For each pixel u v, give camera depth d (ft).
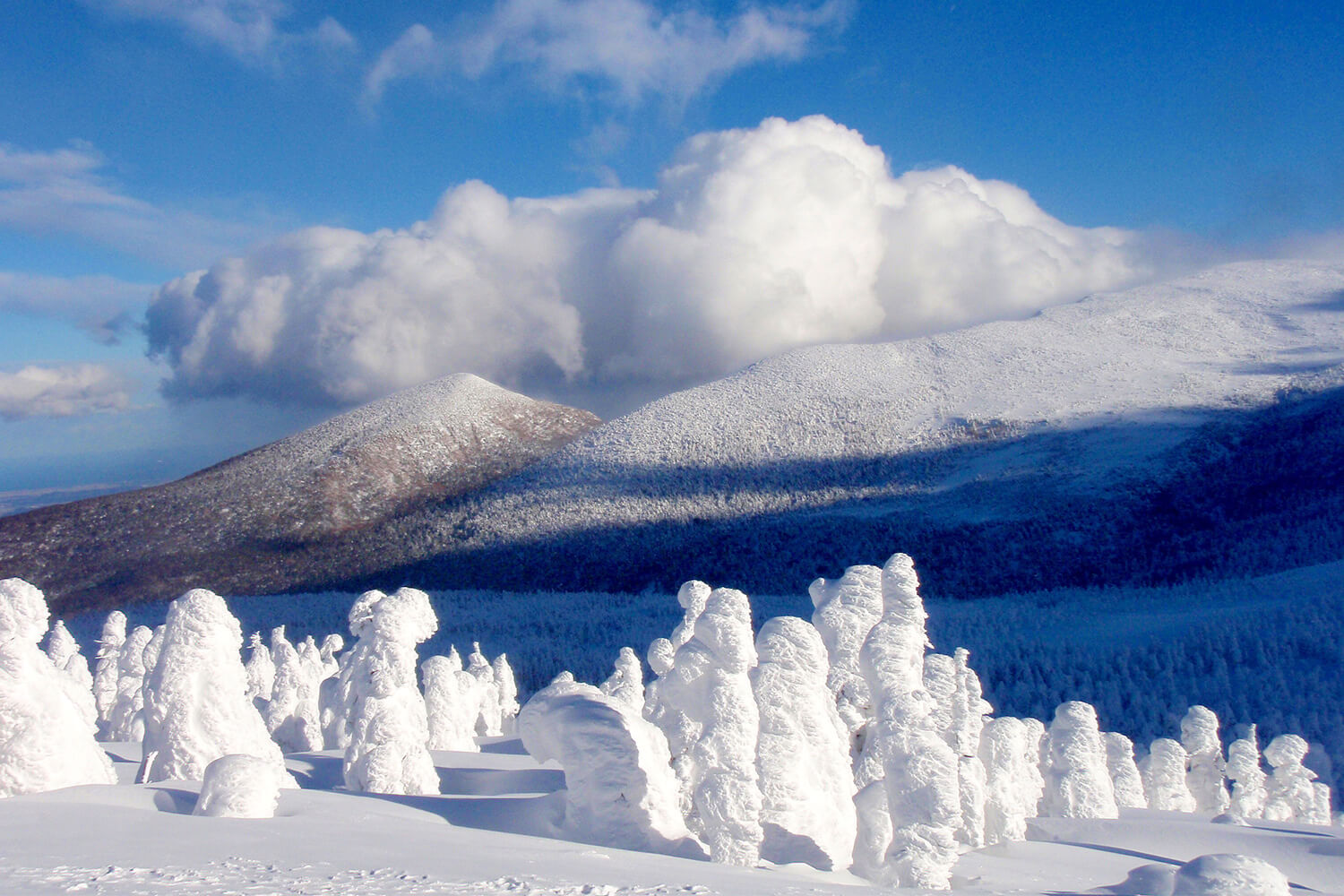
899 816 37.04
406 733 52.37
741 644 38.14
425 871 23.17
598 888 22.38
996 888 38.96
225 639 47.91
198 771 45.37
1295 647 181.27
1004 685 180.24
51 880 19.79
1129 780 82.48
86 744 38.40
